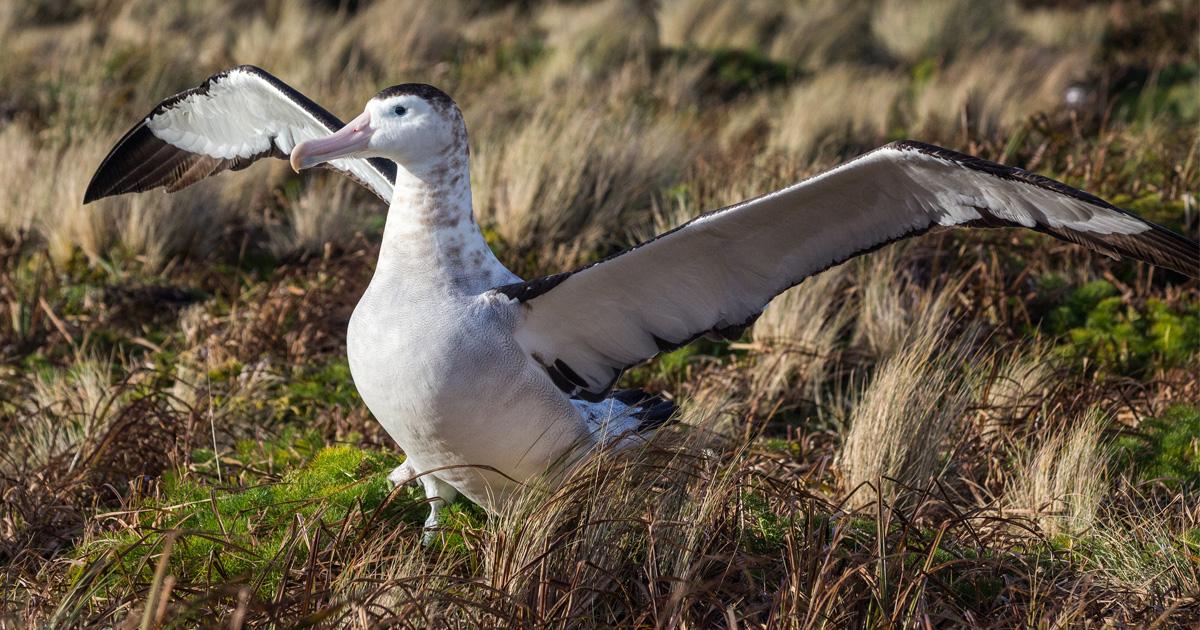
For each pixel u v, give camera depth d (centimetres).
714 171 1343
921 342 848
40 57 2202
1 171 1391
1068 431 793
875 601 569
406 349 575
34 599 562
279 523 637
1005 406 822
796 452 816
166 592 441
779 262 609
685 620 530
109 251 1241
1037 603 581
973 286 1036
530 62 2389
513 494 632
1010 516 700
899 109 1892
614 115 1723
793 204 568
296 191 1425
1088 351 980
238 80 716
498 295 588
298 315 1066
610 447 627
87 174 1287
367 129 581
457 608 529
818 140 1698
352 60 2155
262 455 801
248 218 1339
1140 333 1009
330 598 521
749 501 654
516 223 1224
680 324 634
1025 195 530
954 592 585
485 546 604
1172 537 652
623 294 605
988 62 2270
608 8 2831
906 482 739
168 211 1255
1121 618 566
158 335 1077
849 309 1059
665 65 2288
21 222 1292
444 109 581
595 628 524
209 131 777
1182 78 2305
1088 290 1055
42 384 928
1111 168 1340
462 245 593
